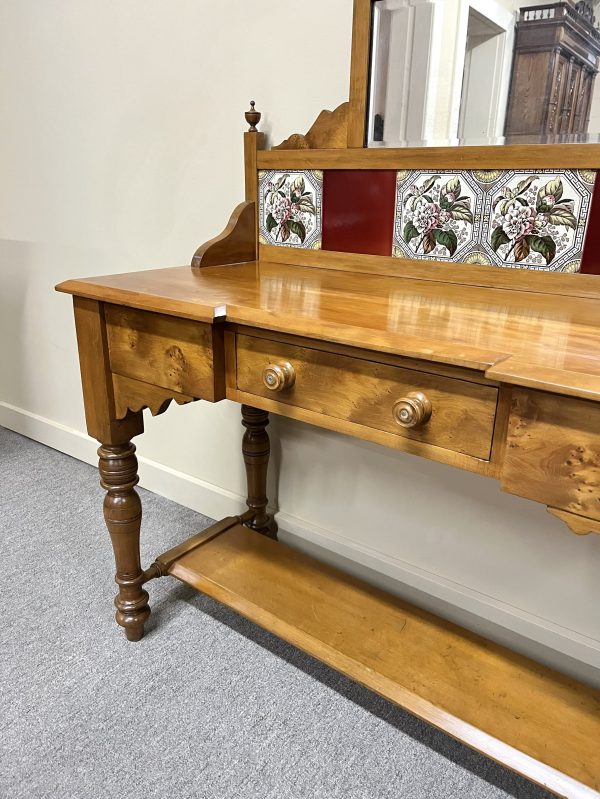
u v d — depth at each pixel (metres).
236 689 1.14
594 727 0.92
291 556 1.31
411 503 1.28
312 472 1.43
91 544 1.56
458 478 1.20
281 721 1.07
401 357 0.70
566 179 0.90
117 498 1.14
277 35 1.19
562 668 1.17
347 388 0.76
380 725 1.07
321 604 1.17
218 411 1.58
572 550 1.10
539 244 0.95
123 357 1.00
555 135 0.90
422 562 1.31
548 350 0.63
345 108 1.07
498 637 1.23
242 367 0.87
